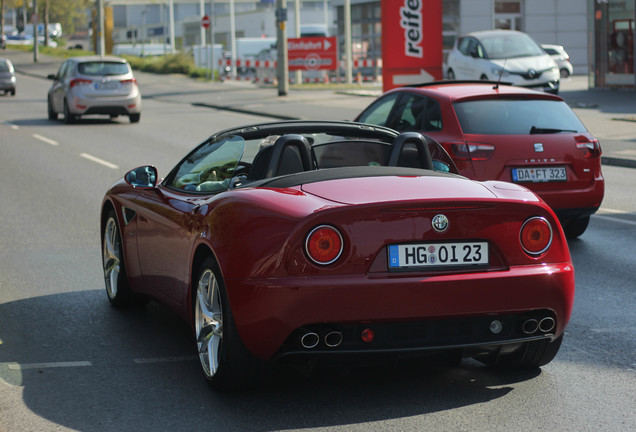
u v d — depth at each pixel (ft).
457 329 16.12
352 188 16.65
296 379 18.26
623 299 25.14
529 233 16.51
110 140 75.61
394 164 19.35
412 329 15.85
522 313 16.57
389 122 37.11
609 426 15.55
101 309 24.54
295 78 162.71
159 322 23.15
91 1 361.10
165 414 16.33
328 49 155.53
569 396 17.16
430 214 15.89
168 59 196.65
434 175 17.89
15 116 102.99
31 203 44.06
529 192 17.51
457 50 104.53
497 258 16.34
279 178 17.84
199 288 17.80
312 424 15.71
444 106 33.91
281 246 15.57
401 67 103.55
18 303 25.21
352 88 134.82
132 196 23.02
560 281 16.56
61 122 94.58
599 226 37.32
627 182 50.06
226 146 20.18
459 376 18.43
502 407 16.53
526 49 99.91
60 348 20.81
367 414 16.20
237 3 393.50
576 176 33.17
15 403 17.01
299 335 15.65
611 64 110.63
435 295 15.67
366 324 15.64
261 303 15.62
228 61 179.93
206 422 15.89
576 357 19.80
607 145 62.54
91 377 18.60
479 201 16.06
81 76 91.66
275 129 20.36
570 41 168.04
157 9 411.13
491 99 34.17
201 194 19.52
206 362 17.71
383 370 18.81
